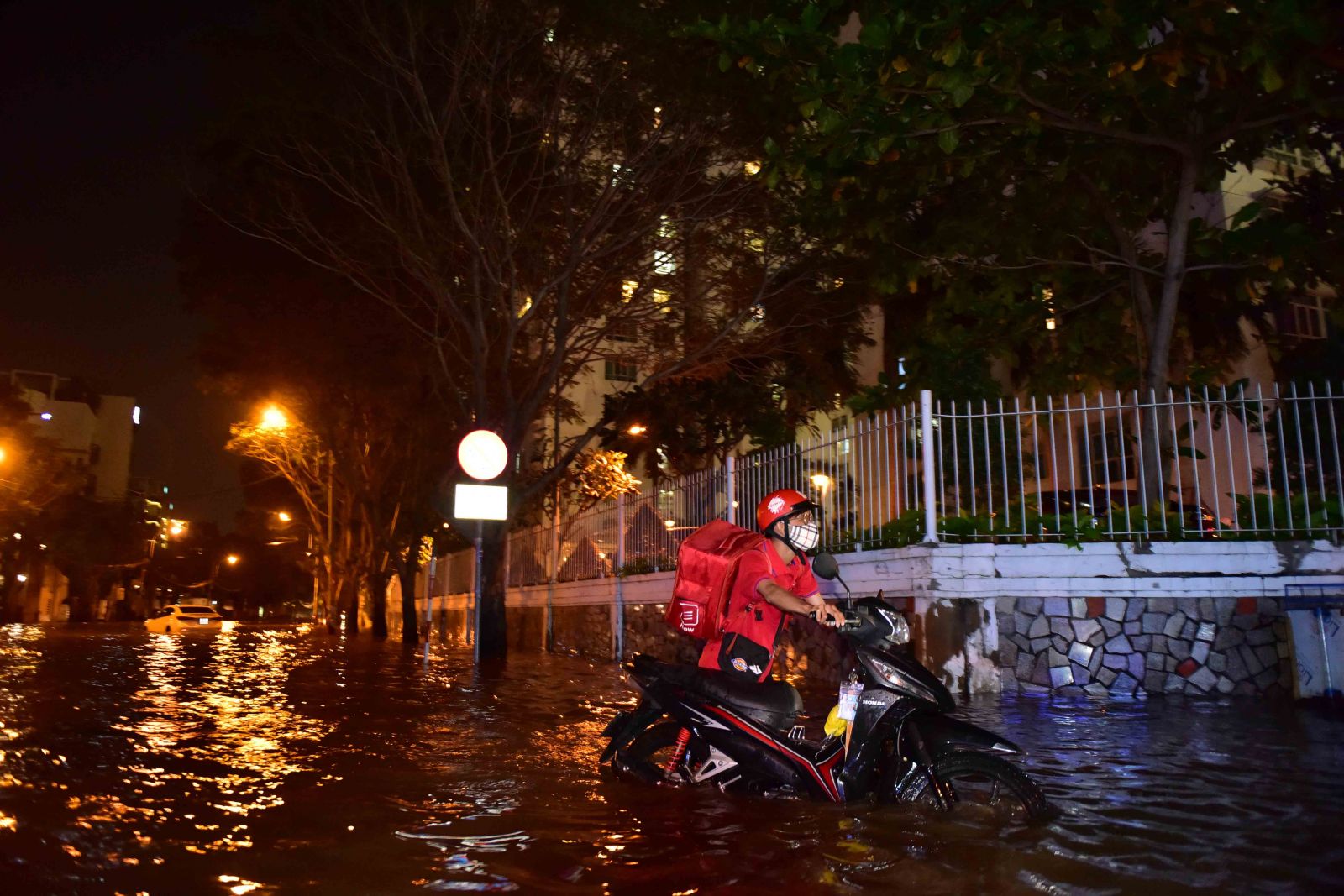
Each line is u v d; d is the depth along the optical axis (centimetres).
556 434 2175
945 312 1291
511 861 367
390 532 3412
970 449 933
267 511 5350
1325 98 916
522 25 1566
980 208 1136
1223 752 587
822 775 456
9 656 1733
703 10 1436
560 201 1762
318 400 2948
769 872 351
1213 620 866
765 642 489
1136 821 419
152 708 895
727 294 1881
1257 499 891
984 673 873
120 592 8106
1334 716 732
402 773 543
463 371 2212
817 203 1179
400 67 1578
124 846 390
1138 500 973
